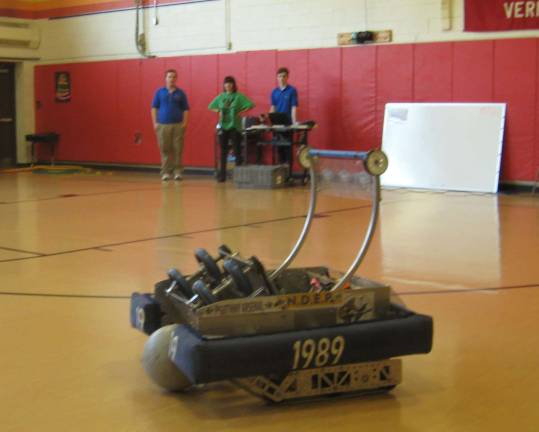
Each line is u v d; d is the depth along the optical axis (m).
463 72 12.56
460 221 8.79
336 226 8.37
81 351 3.93
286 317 3.22
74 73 17.44
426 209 9.93
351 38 13.62
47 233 7.88
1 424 3.00
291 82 14.28
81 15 17.22
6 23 17.53
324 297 3.28
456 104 12.61
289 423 3.02
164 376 3.29
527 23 12.01
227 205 10.27
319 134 14.05
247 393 3.35
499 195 11.80
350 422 3.03
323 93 13.95
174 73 13.95
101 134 17.16
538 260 6.37
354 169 3.54
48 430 2.95
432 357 3.83
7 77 17.94
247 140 13.92
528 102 12.05
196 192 12.08
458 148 12.52
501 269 6.01
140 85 16.39
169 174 14.29
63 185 13.37
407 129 13.01
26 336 4.20
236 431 2.94
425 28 12.94
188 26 15.69
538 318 4.56
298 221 8.71
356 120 13.62
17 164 18.16
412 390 3.38
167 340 3.32
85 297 5.09
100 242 7.30
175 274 3.64
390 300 3.45
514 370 3.64
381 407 3.19
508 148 12.27
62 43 17.62
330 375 3.24
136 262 6.30
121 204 10.42
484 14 12.33
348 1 13.65
